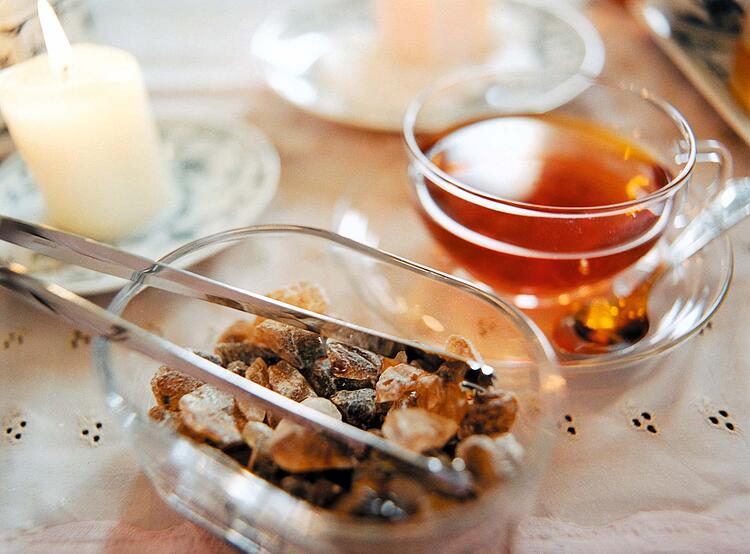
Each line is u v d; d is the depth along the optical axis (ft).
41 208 1.03
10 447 0.77
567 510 0.69
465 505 0.55
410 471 0.55
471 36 1.28
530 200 0.90
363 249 0.75
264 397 0.62
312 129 1.22
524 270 0.82
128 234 0.99
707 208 0.93
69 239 0.77
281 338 0.71
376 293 0.83
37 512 0.71
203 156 1.13
